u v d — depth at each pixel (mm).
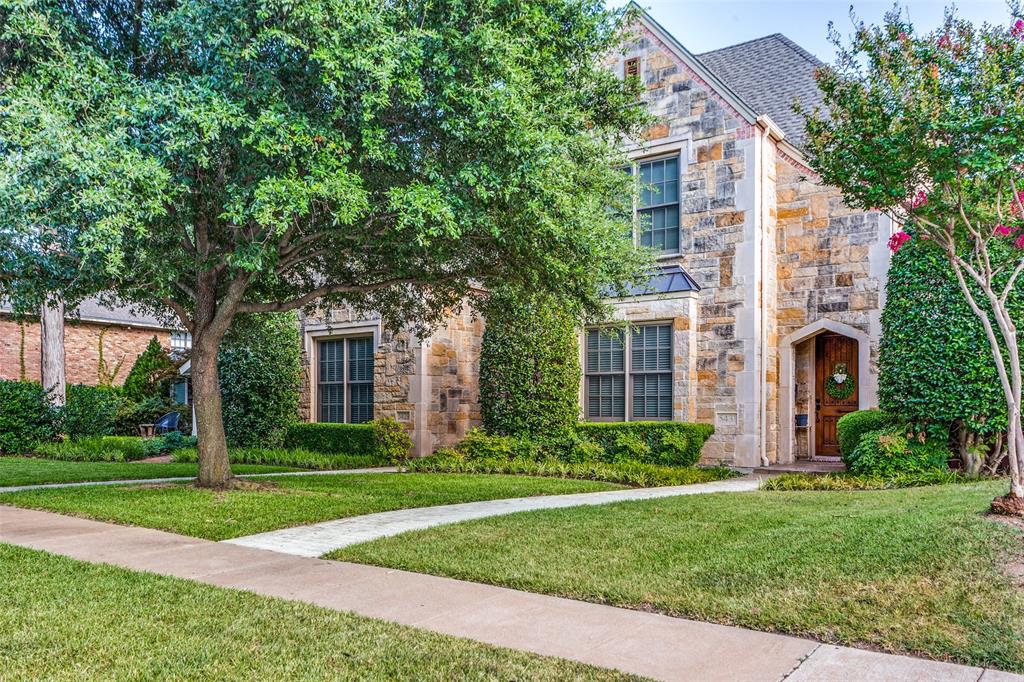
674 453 13750
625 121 10938
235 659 3980
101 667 3852
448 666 3877
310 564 6293
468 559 6277
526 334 14828
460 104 7957
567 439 14477
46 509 9125
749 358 13961
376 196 8469
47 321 19625
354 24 7223
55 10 7754
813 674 3787
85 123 7281
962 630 4309
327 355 18266
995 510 6902
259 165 7715
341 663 3934
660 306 14703
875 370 13789
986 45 7250
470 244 9227
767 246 14578
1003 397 10328
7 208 6750
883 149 7629
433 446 16297
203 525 7934
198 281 10344
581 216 8609
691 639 4340
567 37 9102
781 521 7445
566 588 5383
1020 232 7828
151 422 23094
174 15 7555
